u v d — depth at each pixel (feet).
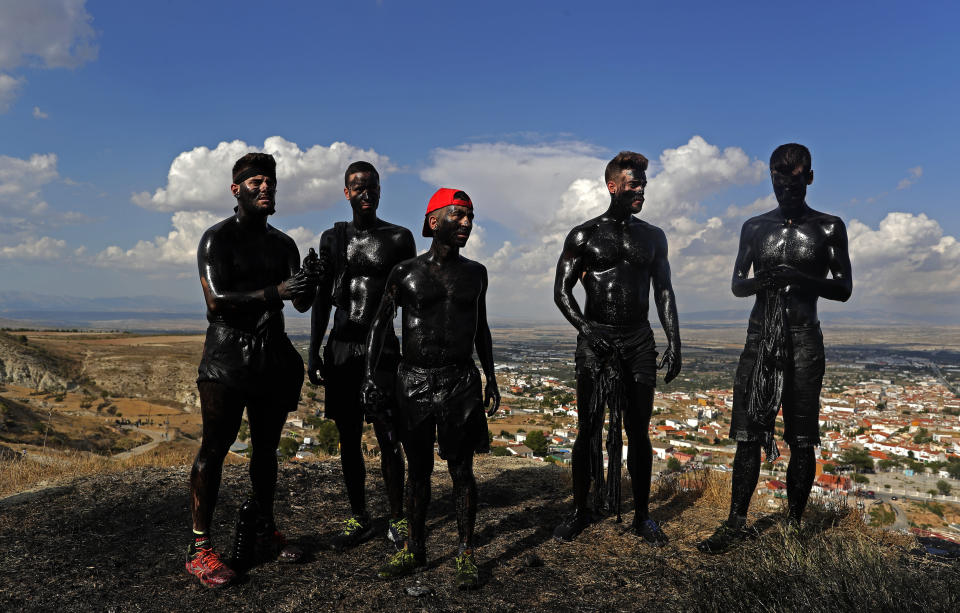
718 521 14.82
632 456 13.71
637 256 13.52
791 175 13.01
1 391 153.58
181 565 11.44
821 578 9.64
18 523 13.48
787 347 12.84
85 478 17.88
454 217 11.07
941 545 12.71
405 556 11.17
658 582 10.87
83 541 12.47
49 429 99.45
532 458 24.61
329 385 13.34
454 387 11.27
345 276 13.24
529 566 11.75
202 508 10.78
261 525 11.69
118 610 9.50
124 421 137.28
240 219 11.27
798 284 12.63
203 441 10.93
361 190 13.05
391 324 12.85
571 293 13.88
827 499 15.98
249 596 10.16
